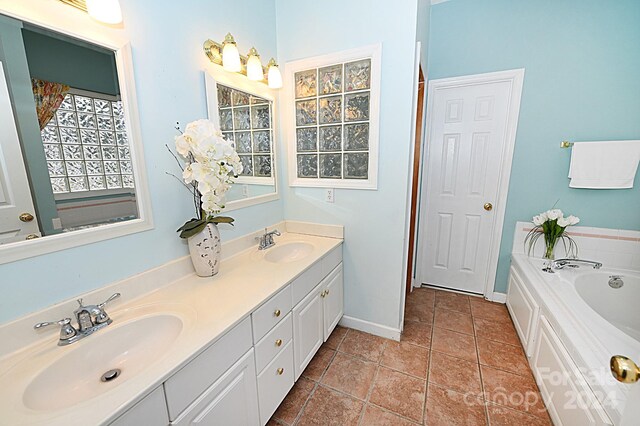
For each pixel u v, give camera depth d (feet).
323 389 5.26
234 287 4.19
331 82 6.18
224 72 5.02
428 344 6.51
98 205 3.45
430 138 8.51
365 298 6.82
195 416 2.96
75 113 3.19
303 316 5.08
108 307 3.56
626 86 6.30
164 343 3.36
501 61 7.30
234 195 5.57
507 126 7.54
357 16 5.65
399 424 4.55
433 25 7.86
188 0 4.33
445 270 9.18
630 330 6.30
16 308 2.83
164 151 4.14
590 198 6.97
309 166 6.81
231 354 3.38
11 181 2.80
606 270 6.66
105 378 3.01
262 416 4.11
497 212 8.05
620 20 6.15
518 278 7.11
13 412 2.18
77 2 3.06
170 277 4.31
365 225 6.43
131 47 3.61
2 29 2.65
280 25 6.42
